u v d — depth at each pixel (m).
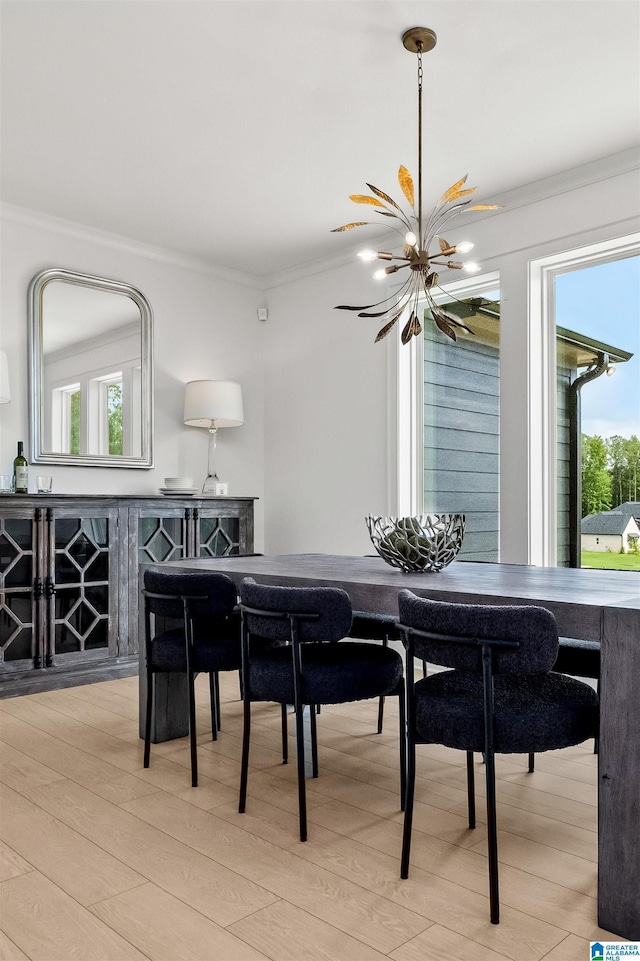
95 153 3.52
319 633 2.14
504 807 2.37
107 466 4.50
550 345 3.98
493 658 1.71
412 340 4.66
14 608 3.74
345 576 2.48
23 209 4.15
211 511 4.63
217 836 2.15
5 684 3.71
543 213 3.85
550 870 1.94
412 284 4.46
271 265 5.16
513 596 1.90
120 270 4.64
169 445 4.88
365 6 2.49
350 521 4.84
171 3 2.47
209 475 4.97
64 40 2.66
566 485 3.95
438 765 2.77
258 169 3.70
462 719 1.78
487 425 4.29
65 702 3.65
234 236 4.61
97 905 1.77
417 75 2.88
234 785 2.55
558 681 2.02
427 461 4.62
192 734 2.56
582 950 1.58
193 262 5.00
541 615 1.66
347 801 2.41
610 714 1.67
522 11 2.52
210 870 1.94
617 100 3.07
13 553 3.74
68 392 4.34
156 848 2.07
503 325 4.03
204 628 2.93
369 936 1.63
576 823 2.24
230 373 5.25
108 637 4.10
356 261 4.82
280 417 5.33
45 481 4.05
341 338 4.91
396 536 2.58
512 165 3.66
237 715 3.44
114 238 4.57
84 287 4.44
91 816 2.29
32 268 4.23
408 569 2.62
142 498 4.25
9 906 1.77
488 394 4.28
